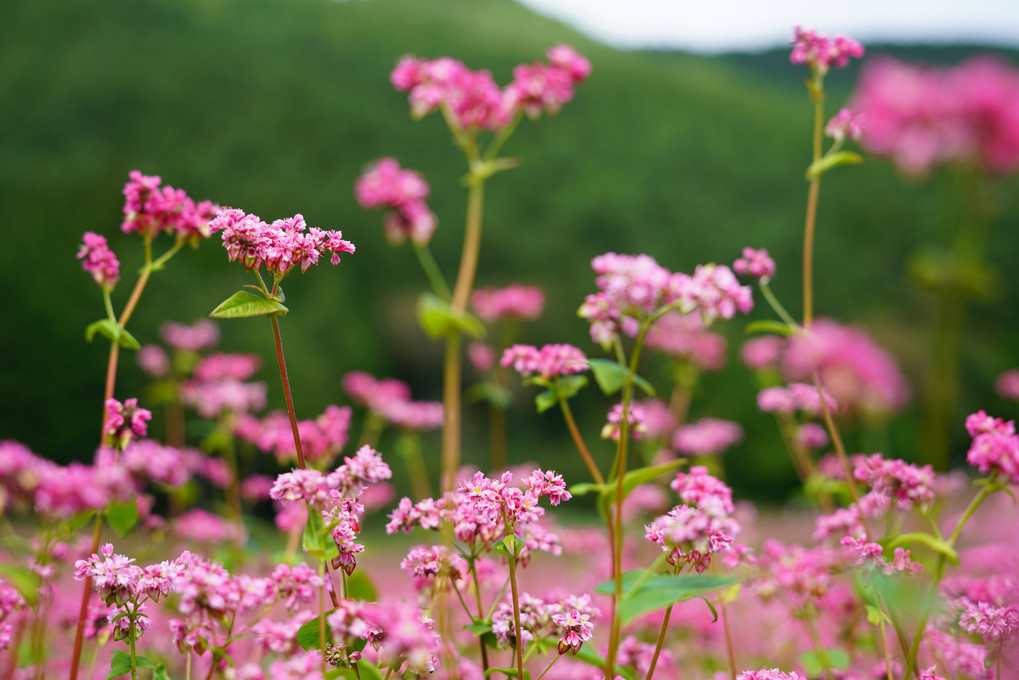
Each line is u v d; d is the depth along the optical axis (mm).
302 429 3395
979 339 18828
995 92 1873
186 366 5512
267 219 25359
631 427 2490
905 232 29250
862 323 19000
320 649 1807
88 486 1671
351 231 25547
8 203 20891
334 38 34719
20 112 26703
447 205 28375
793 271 28000
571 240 28344
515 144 31109
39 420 17625
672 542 1980
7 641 2332
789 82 52719
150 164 25906
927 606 2109
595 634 3510
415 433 5852
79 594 3324
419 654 1670
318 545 1841
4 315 18000
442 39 37875
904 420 12359
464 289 4605
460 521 2053
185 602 1756
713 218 30359
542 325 23859
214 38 31984
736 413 19469
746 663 3766
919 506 2445
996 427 2244
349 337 21938
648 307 2008
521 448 20453
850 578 2604
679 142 33312
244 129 28156
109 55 29078
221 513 4809
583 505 18047
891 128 1972
